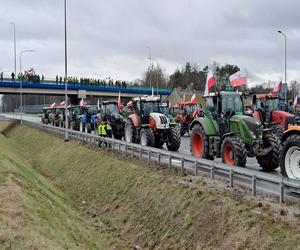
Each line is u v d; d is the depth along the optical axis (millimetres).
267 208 9305
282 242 8016
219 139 15266
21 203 10641
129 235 12656
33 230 8992
